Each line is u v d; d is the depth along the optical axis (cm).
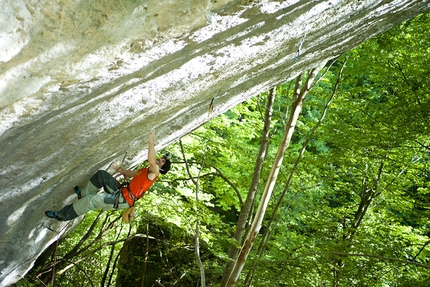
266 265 862
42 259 945
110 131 461
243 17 388
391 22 752
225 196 1090
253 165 1030
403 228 1032
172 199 838
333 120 1027
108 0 271
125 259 1138
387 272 872
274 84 752
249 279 889
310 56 684
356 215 1078
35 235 598
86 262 1223
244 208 911
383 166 1046
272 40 498
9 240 546
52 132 380
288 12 442
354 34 698
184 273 1006
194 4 314
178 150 1001
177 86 461
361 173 1105
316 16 507
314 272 891
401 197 1009
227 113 1256
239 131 1046
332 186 1141
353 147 921
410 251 976
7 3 236
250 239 733
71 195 568
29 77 282
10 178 416
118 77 350
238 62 505
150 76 392
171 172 998
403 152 961
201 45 391
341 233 902
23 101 298
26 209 506
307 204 1043
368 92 1117
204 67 457
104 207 520
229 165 1115
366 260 838
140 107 450
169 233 1113
